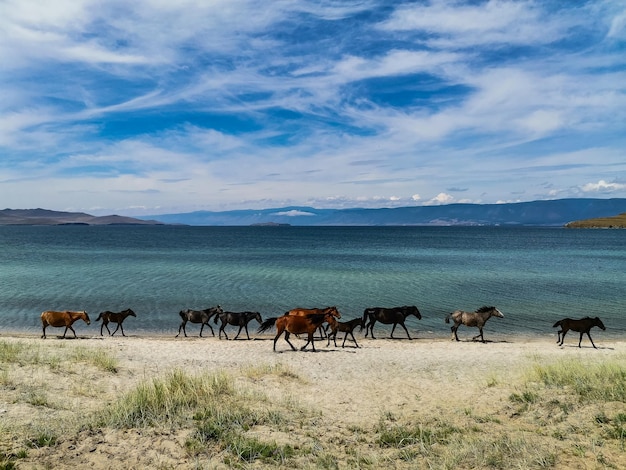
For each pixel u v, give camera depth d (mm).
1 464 6941
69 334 24953
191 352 19266
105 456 7621
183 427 8938
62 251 87688
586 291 40906
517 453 8047
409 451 8336
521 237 189500
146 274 49938
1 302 33094
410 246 116688
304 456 8000
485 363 17875
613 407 10234
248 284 43250
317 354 19359
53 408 9812
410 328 27906
